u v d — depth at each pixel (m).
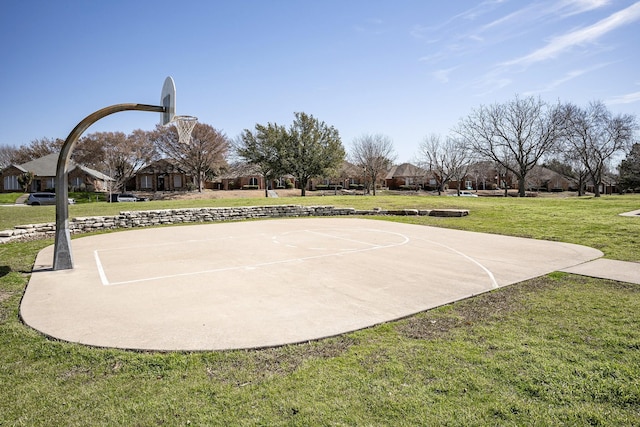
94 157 52.62
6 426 2.73
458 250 9.67
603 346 3.91
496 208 19.11
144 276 7.16
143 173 52.88
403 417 2.79
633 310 4.98
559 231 12.23
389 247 10.17
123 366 3.61
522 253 9.18
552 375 3.33
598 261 8.09
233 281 6.73
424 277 6.94
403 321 4.75
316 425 2.72
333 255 9.09
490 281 6.62
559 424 2.70
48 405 2.99
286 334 4.32
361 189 65.12
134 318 4.89
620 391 3.07
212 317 4.91
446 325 4.58
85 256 9.21
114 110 7.96
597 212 16.44
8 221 15.59
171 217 16.39
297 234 12.81
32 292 6.12
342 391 3.14
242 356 3.80
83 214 18.06
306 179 45.44
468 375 3.36
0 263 8.39
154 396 3.11
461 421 2.74
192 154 46.97
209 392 3.16
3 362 3.71
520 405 2.92
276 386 3.24
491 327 4.49
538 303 5.36
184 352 3.89
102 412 2.89
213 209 17.45
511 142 43.09
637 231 11.23
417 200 25.11
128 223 15.22
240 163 57.00
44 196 36.41
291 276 7.06
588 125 43.66
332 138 44.34
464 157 52.38
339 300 5.58
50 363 3.69
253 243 10.96
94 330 4.48
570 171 65.06
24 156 64.88
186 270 7.63
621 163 53.22
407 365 3.57
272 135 42.94
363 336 4.27
